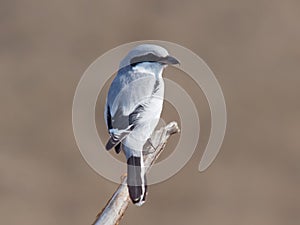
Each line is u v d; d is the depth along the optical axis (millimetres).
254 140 21328
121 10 28062
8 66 24797
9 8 27891
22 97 23188
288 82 24500
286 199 19172
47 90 23594
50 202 18812
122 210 8031
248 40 26844
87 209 18562
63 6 28141
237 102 23219
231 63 25500
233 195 19016
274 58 25875
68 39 26547
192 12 28156
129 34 27078
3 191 19125
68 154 20500
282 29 27484
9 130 21609
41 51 25812
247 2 28703
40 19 27484
